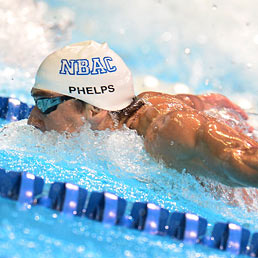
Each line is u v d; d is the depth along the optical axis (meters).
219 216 7.75
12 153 8.55
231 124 10.62
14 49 17.06
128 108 8.85
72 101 8.45
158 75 19.23
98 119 8.55
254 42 20.81
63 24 20.31
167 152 7.96
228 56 20.14
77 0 23.41
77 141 8.64
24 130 9.07
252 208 8.24
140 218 6.83
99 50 8.75
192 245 6.59
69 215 6.59
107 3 23.91
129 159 8.46
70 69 8.44
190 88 18.28
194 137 7.62
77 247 5.67
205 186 8.15
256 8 22.53
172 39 21.69
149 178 8.34
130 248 6.01
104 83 8.55
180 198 8.12
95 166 8.56
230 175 7.22
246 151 7.13
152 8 23.67
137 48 20.98
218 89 18.16
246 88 18.14
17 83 15.07
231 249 6.70
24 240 5.54
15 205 6.42
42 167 8.16
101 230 6.37
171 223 6.82
